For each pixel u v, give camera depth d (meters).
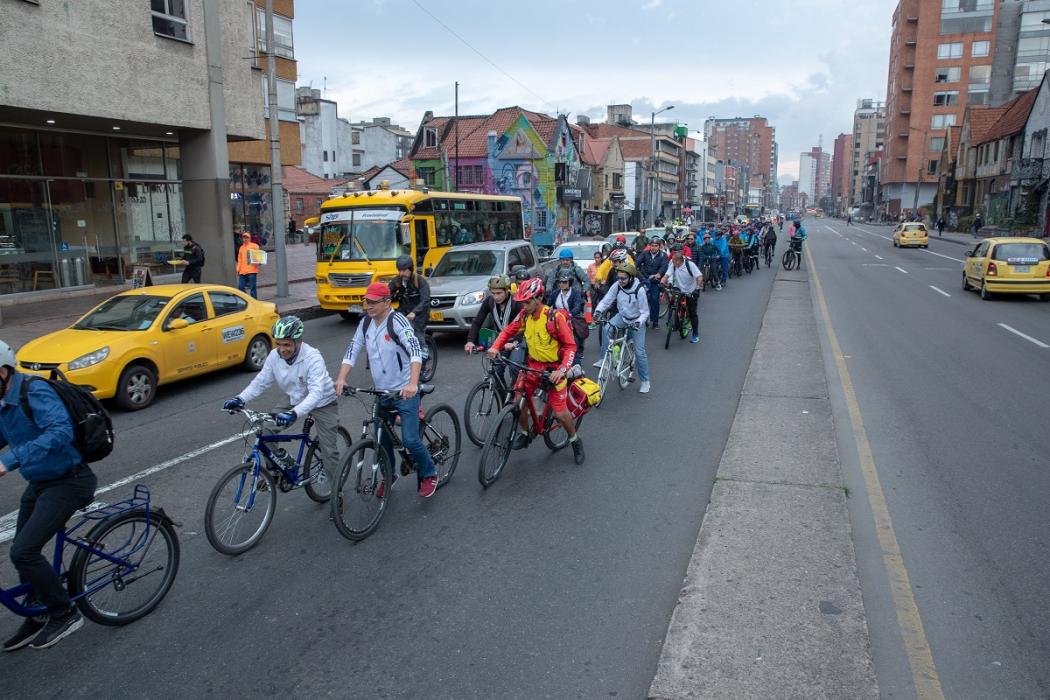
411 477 6.77
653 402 9.19
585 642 4.08
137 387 9.25
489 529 5.59
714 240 22.59
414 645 4.08
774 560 4.85
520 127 52.09
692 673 3.69
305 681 3.79
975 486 6.25
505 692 3.66
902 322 15.45
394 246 16.12
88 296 19.19
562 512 5.88
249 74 19.66
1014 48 91.62
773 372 10.57
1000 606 4.38
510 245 14.84
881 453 7.12
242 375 11.27
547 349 6.66
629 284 9.44
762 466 6.68
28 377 3.87
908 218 82.69
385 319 5.66
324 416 5.70
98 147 20.36
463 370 11.33
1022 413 8.43
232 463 7.18
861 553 5.07
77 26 14.66
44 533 3.92
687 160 118.81
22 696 3.71
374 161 85.56
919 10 94.31
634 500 6.10
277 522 5.78
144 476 6.82
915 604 4.41
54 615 4.07
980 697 3.58
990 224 57.78
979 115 65.06
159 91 16.69
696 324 13.25
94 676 3.87
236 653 4.05
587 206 63.34
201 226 18.94
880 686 3.66
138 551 4.45
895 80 103.44
